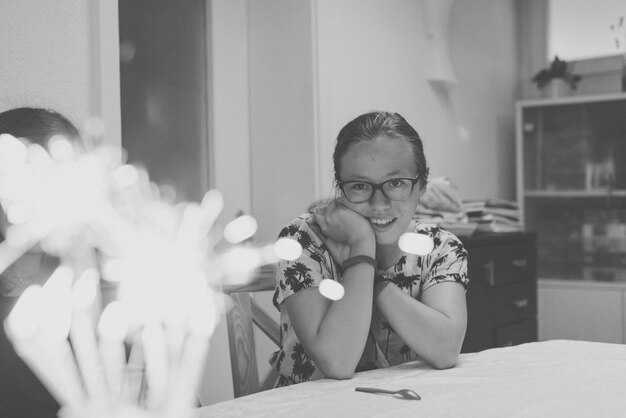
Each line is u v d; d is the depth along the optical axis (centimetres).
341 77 266
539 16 402
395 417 86
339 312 118
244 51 262
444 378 108
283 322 142
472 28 358
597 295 339
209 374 229
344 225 128
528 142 371
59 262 122
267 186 262
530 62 404
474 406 90
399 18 301
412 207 130
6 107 161
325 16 257
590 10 389
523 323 292
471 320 254
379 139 127
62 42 174
